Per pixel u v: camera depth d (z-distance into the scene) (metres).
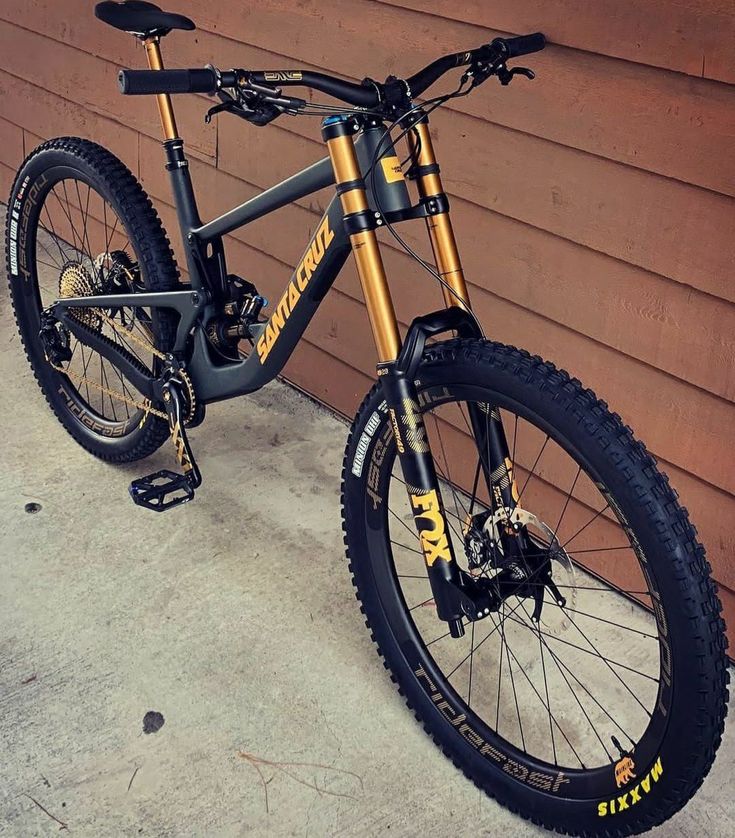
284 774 1.77
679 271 1.81
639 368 1.95
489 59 1.59
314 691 1.93
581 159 1.89
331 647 2.02
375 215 1.56
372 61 2.23
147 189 3.12
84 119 3.26
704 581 1.40
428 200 1.59
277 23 2.42
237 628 2.06
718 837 1.68
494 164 2.04
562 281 2.01
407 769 1.79
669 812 1.51
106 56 3.05
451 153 2.12
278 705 1.89
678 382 1.89
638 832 1.56
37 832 1.65
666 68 1.71
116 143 3.16
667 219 1.79
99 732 1.83
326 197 2.46
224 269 2.09
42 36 3.30
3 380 2.83
